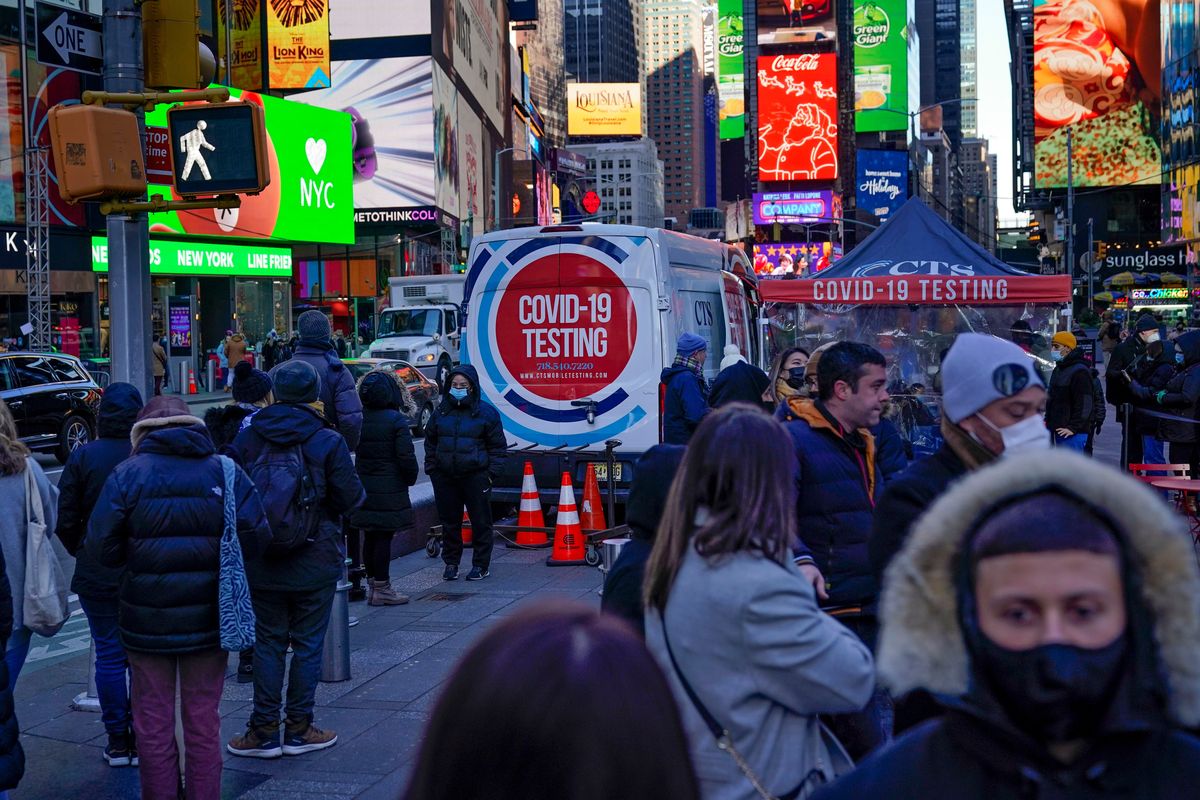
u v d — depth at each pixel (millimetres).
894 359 12539
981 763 1473
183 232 45438
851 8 160750
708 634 2812
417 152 68375
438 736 1273
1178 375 11969
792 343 12789
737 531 2812
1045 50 82625
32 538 5523
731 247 15211
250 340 50344
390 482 9148
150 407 5102
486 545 10398
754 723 2811
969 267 12086
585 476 11820
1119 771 1402
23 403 18891
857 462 4633
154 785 5047
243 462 6102
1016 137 123188
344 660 7160
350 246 67562
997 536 1398
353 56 68438
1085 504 1402
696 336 10312
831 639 2803
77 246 40531
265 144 7270
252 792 5402
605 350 11758
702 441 2900
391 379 9227
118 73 7055
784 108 144625
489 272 12133
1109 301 17781
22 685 7324
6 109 38375
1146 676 1375
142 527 4938
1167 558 1373
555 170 163750
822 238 143375
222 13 50062
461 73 79875
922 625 1488
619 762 1229
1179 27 68938
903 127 158875
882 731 4121
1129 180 81625
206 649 4992
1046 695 1369
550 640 1286
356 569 9516
